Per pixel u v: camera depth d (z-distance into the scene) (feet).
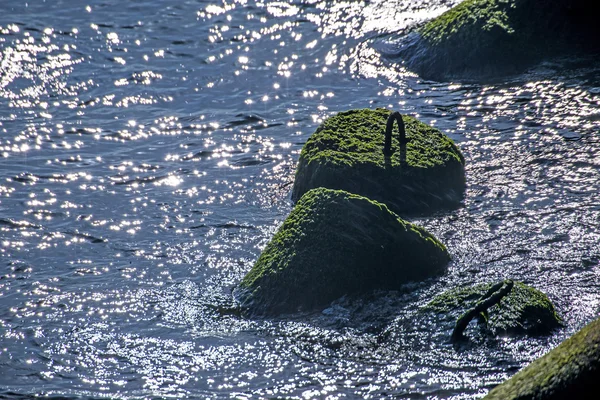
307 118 146.72
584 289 88.38
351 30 184.34
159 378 77.77
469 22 164.25
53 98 157.99
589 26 162.81
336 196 94.07
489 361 76.38
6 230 110.63
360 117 122.72
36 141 140.56
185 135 142.20
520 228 103.96
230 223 111.34
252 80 163.94
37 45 180.55
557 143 127.34
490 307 81.56
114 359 81.20
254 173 126.82
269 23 191.31
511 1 165.99
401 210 110.52
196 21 194.08
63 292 94.48
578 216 105.50
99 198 120.37
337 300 88.94
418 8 192.54
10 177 126.93
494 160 124.06
